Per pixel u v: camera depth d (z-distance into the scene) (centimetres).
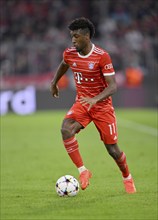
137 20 8894
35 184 2828
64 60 2409
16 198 2442
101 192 2530
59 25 8812
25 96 7538
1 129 5675
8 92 7500
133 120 6406
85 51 2325
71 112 2392
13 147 4378
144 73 7856
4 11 8706
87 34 2297
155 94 7775
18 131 5478
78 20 2286
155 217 2047
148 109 7775
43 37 8388
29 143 4619
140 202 2289
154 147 4297
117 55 7838
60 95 7712
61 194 2419
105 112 2373
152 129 5556
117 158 2425
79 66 2348
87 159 3741
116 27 8669
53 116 7000
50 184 2820
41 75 7631
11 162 3641
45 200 2377
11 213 2147
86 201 2320
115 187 2672
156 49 7881
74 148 2345
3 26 8588
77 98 2433
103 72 2314
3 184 2842
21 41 8075
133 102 7788
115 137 2392
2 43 8050
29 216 2091
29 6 8869
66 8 9019
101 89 2384
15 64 7556
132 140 4738
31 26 8631
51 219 2034
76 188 2425
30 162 3634
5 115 7356
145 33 8688
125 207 2200
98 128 2397
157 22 8875
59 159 3756
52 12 8894
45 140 4809
